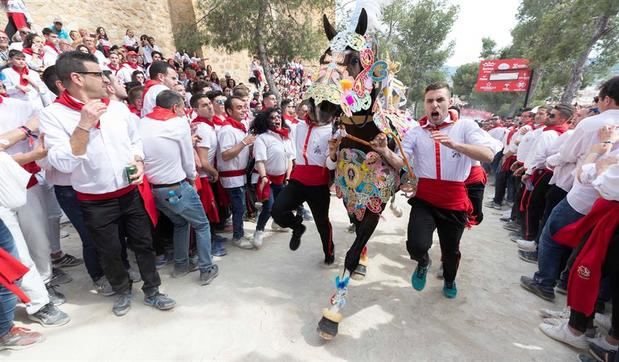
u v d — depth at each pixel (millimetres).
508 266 3783
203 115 3523
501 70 13719
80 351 2268
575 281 2318
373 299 3012
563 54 11086
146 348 2318
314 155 3166
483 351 2400
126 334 2447
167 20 12797
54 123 2197
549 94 22156
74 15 9766
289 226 3391
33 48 5832
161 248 3551
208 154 3529
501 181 6395
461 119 2645
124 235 3119
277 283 3207
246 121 5109
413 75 23062
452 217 2701
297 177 3254
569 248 3010
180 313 2705
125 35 10930
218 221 3752
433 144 2629
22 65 4445
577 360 2336
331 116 2424
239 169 3791
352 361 2270
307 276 3365
